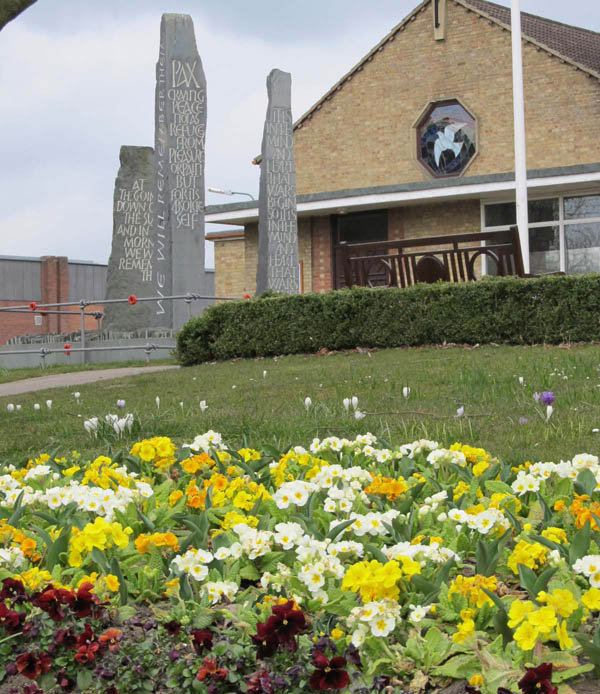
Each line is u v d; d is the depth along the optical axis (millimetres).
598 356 8352
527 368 7883
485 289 10508
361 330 11141
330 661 1907
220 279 23875
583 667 1922
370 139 22328
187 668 2053
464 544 2746
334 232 21141
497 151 20781
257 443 5285
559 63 19906
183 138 15539
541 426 5293
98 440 5738
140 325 17312
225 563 2691
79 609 2246
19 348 16719
